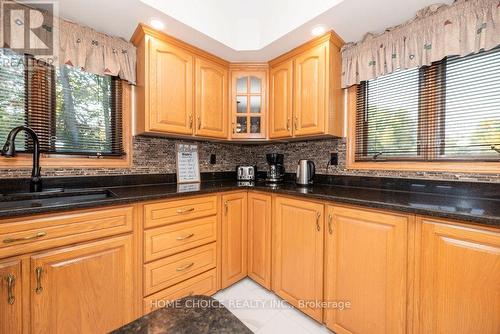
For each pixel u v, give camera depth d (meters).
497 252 0.86
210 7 1.71
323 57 1.72
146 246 1.36
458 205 1.08
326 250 1.41
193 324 0.61
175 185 1.90
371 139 1.81
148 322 0.62
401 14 1.45
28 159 1.42
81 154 1.62
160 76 1.67
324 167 2.06
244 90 2.20
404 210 1.07
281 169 2.32
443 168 1.43
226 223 1.81
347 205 1.30
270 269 1.79
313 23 1.54
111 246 1.23
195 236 1.61
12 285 0.95
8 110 1.37
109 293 1.22
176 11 1.50
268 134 2.16
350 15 1.46
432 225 1.02
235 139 2.18
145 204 1.36
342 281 1.33
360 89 1.88
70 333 1.10
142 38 1.63
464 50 1.27
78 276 1.12
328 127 1.72
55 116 1.53
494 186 1.25
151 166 1.96
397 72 1.66
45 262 1.03
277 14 1.74
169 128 1.73
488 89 1.30
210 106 2.00
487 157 1.30
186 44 1.80
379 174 1.72
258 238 1.88
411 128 1.60
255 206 1.91
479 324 0.90
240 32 1.92
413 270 1.07
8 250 0.94
